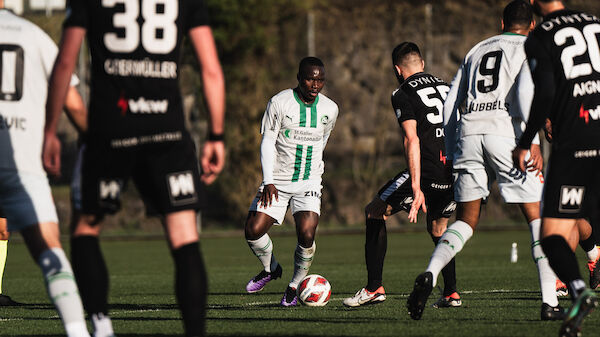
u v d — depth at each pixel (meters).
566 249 15.46
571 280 15.28
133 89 13.12
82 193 13.56
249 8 78.12
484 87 19.20
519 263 41.72
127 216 76.81
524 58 18.89
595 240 25.20
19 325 20.64
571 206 15.55
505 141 18.83
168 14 13.25
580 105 15.51
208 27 13.55
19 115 14.38
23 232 14.35
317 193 25.61
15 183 14.30
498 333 16.91
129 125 13.11
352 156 80.81
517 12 19.50
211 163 13.56
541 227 15.91
